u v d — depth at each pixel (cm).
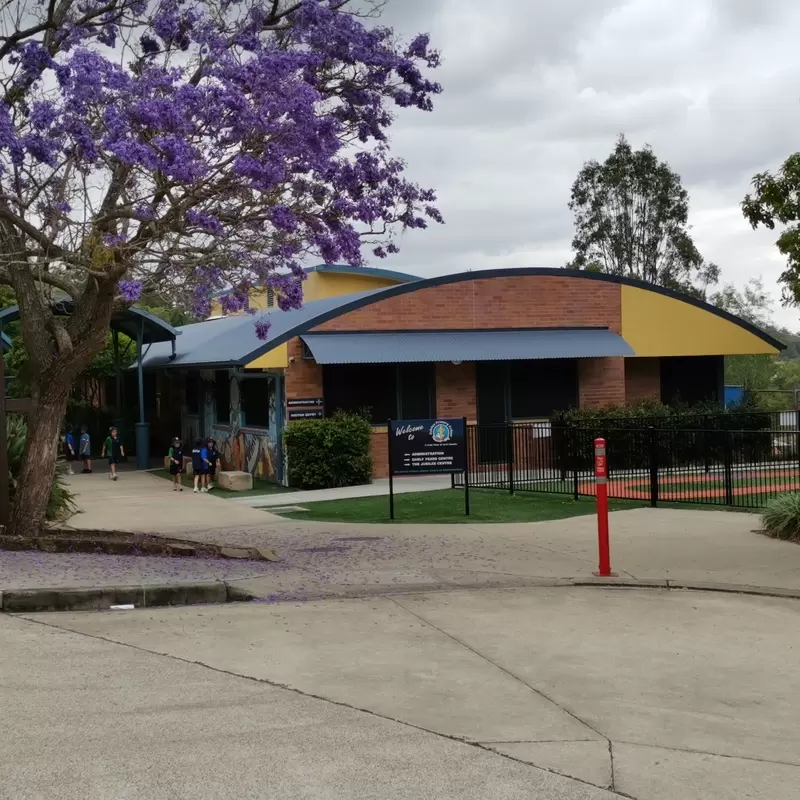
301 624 803
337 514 1606
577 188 5247
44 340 1128
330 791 455
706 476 1709
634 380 2600
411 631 785
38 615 818
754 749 525
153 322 2655
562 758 506
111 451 2397
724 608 880
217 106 999
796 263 1359
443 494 1847
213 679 638
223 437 2552
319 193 1094
